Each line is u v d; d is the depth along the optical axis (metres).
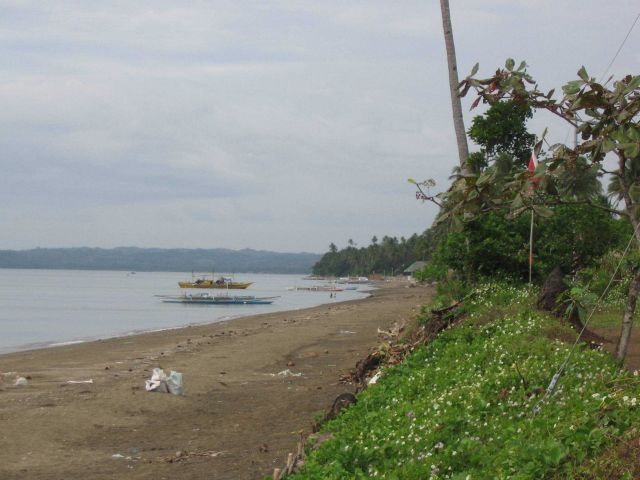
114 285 150.75
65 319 50.41
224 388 17.80
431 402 10.45
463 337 14.95
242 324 40.81
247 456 11.50
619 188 12.02
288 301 82.12
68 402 15.53
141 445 12.39
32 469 10.94
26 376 20.17
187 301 78.50
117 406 15.15
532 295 18.19
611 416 7.36
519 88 11.59
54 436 12.82
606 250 22.55
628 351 14.15
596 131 11.11
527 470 6.68
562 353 11.48
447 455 7.74
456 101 23.48
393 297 79.06
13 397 16.42
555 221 22.02
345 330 34.34
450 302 20.05
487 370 11.55
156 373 17.00
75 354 26.56
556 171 11.18
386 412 10.89
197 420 14.27
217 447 12.16
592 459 6.62
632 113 10.68
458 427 8.80
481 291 19.61
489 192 11.81
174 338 32.56
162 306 69.31
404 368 14.08
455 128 23.55
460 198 11.80
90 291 113.06
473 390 10.55
